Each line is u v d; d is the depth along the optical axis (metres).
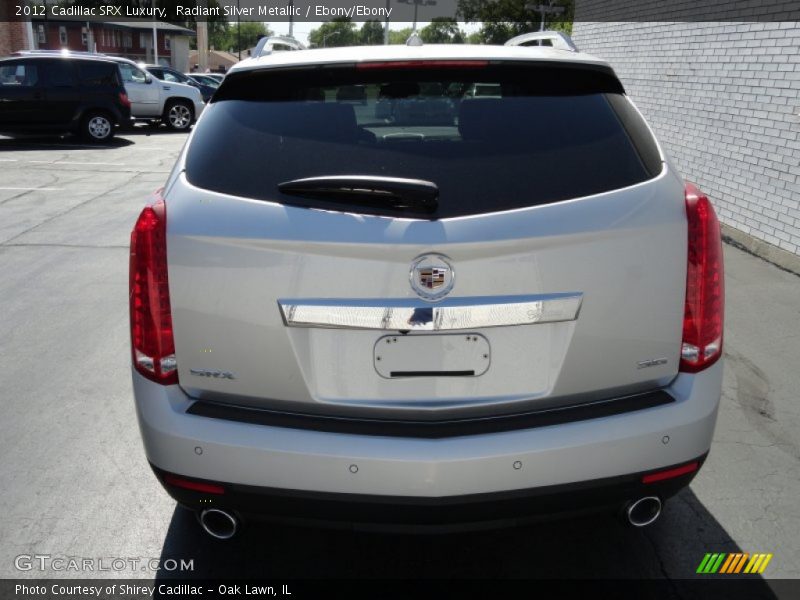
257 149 2.10
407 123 2.12
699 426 2.06
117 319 5.19
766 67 6.73
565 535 2.73
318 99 2.21
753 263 6.37
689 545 2.66
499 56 2.24
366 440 1.96
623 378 2.05
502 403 2.01
